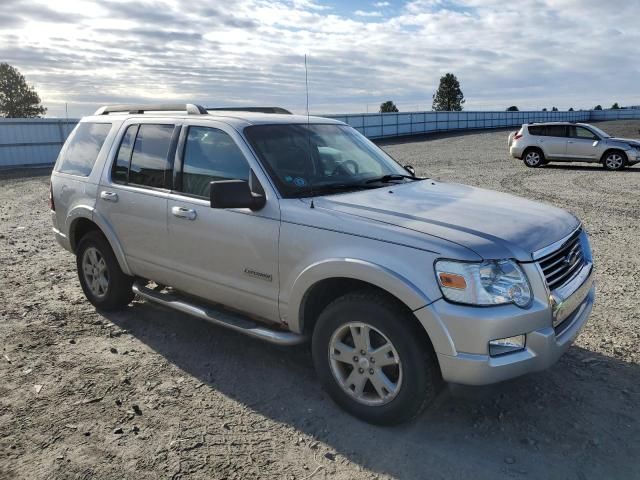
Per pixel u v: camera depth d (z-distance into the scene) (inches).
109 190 193.9
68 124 1155.3
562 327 130.6
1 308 216.4
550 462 118.4
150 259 182.1
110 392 150.2
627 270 256.4
